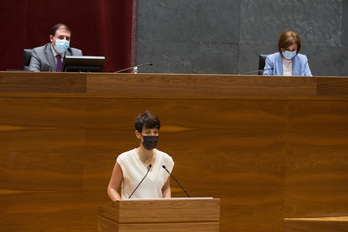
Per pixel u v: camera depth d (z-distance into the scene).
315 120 16.92
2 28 25.02
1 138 15.13
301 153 16.88
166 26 27.56
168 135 16.03
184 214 11.80
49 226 15.49
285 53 20.08
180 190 16.19
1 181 15.18
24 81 15.09
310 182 17.00
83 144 15.59
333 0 29.45
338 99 17.03
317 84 16.72
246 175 16.50
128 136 15.82
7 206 15.23
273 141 16.64
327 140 17.06
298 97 16.72
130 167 13.46
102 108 15.65
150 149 13.06
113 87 15.53
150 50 27.39
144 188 13.39
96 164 15.69
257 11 28.61
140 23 27.20
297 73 20.83
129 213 11.53
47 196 15.45
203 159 16.25
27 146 15.28
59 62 20.23
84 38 25.94
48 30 25.53
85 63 16.59
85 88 15.41
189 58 27.89
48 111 15.34
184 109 16.08
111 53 26.41
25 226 15.36
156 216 11.66
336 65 29.62
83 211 15.66
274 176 16.69
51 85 15.25
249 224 16.58
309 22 29.25
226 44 28.31
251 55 28.62
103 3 26.08
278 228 16.81
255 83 16.28
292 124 16.75
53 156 15.44
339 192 17.25
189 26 27.83
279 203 16.77
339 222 16.97
